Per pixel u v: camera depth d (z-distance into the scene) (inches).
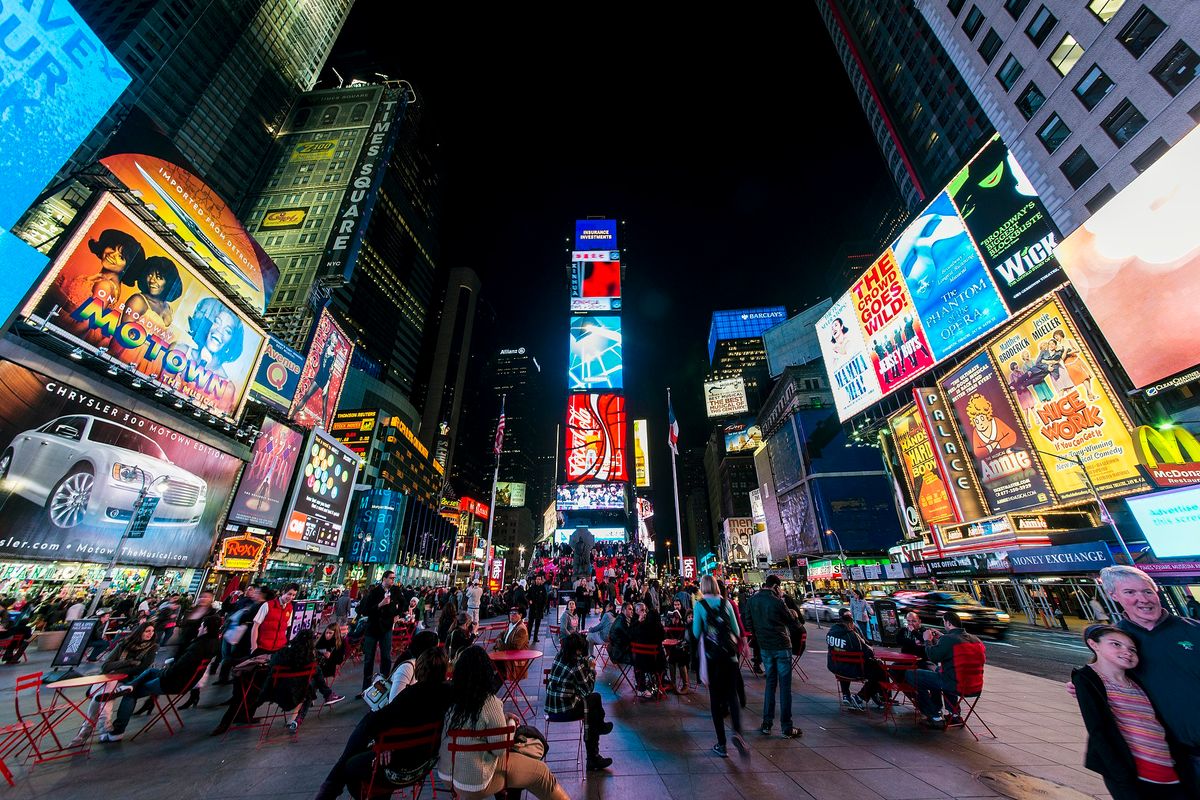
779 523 4185.5
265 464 1785.2
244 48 4013.3
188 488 1400.1
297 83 4766.2
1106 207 1217.4
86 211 1098.7
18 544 960.3
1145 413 1289.4
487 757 158.4
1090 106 1333.7
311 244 3855.8
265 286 1923.0
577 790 203.5
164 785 207.3
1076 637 936.9
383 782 162.6
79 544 1077.1
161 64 3238.2
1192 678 112.3
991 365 1749.5
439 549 4741.6
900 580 2281.0
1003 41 1571.1
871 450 3432.6
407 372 6505.9
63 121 534.6
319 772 223.6
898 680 310.7
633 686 386.6
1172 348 1090.7
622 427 2103.8
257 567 1740.9
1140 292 1149.1
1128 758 115.1
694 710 336.8
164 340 1302.9
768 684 283.3
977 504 1830.7
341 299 5137.8
